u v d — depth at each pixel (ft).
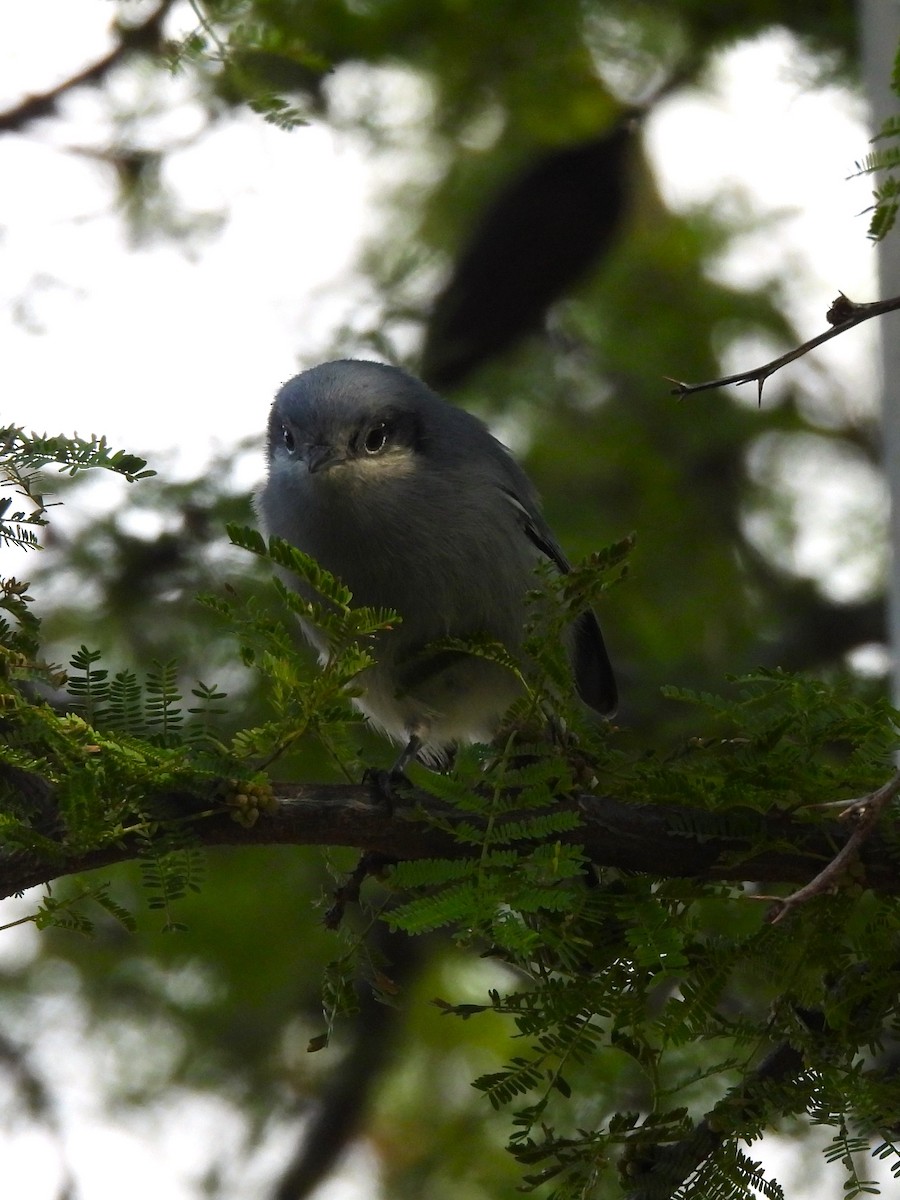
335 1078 45.39
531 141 53.01
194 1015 46.39
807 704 20.38
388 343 44.52
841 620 48.70
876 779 19.79
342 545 29.48
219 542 40.75
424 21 48.96
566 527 51.31
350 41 48.26
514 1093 18.94
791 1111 19.17
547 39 49.39
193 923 45.52
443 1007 19.33
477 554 29.86
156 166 44.21
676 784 19.84
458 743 30.78
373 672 29.30
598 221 50.19
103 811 18.29
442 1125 46.03
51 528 40.96
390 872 19.76
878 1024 19.76
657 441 53.83
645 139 54.90
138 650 41.81
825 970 19.85
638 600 51.80
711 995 19.54
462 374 49.93
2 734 18.43
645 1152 19.54
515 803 19.39
